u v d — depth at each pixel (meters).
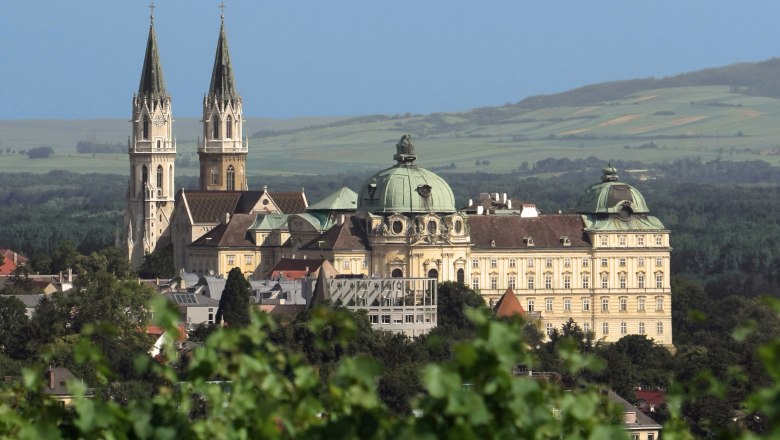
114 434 155.12
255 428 156.12
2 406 166.38
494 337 146.50
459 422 144.00
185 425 156.75
